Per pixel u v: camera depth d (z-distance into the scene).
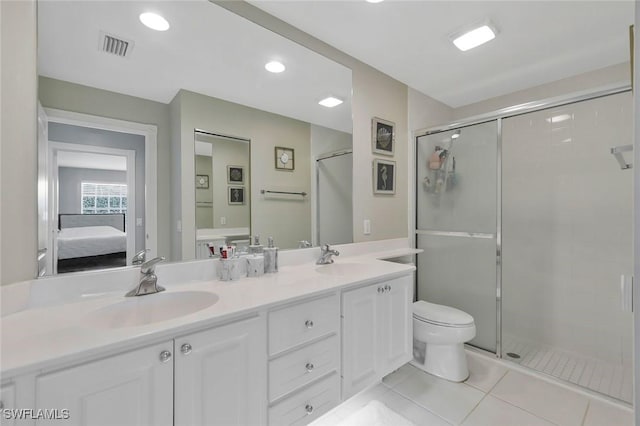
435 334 1.96
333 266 1.86
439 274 2.61
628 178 2.00
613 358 2.07
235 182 1.65
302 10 1.66
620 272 2.04
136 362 0.84
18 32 1.01
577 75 2.33
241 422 1.04
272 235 1.79
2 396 0.67
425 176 2.66
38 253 1.07
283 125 1.84
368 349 1.52
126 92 1.32
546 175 2.32
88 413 0.77
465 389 1.85
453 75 2.39
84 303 1.09
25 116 1.01
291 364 1.19
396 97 2.48
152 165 1.39
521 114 2.18
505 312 2.39
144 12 1.35
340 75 2.07
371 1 1.57
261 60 1.72
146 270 1.21
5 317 0.95
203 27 1.51
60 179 1.14
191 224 1.49
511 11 1.62
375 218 2.35
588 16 1.65
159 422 0.87
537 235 2.38
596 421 1.55
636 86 0.53
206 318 0.94
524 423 1.55
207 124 1.56
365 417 1.60
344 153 2.14
